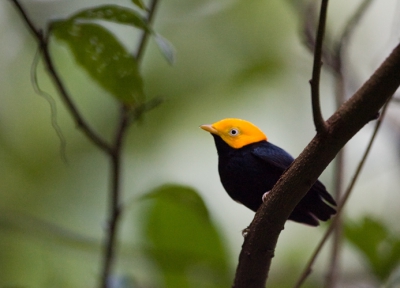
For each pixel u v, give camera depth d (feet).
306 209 26.09
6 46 42.80
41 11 41.16
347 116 17.40
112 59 23.24
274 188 19.42
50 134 42.98
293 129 43.52
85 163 43.16
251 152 26.78
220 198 42.57
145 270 35.40
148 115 43.11
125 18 22.13
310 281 36.55
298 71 44.68
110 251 25.61
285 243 40.81
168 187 26.50
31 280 36.88
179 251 31.99
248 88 44.24
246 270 21.50
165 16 44.83
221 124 27.91
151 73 43.27
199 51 44.50
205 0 45.16
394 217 37.60
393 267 27.73
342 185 28.43
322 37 16.92
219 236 31.96
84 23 22.43
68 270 36.60
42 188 42.37
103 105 42.27
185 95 43.73
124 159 42.60
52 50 40.81
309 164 18.25
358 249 28.50
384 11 43.04
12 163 42.42
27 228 31.19
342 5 44.14
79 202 42.24
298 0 35.99
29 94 42.63
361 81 38.27
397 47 16.61
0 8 41.91
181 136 43.24
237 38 44.80
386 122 34.19
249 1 44.70
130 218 38.40
